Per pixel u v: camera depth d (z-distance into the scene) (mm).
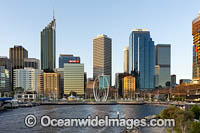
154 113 171875
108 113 169875
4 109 196000
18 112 171500
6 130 96188
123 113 171500
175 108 90125
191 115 73250
